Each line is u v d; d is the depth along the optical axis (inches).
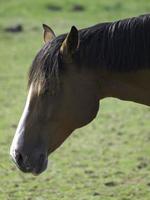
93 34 269.1
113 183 454.0
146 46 263.7
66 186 449.7
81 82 268.2
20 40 1373.0
